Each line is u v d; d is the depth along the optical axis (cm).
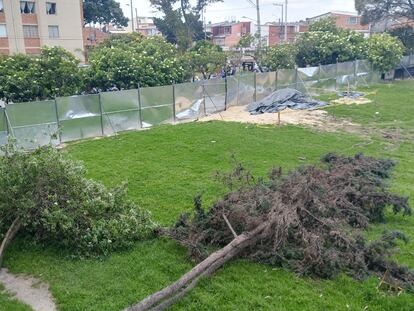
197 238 710
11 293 612
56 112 1577
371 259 663
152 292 607
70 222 698
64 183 764
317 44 3178
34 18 4162
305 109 2216
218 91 2162
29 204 709
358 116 2073
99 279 639
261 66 3133
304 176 830
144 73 2048
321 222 711
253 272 653
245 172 1032
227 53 3097
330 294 602
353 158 1116
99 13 5538
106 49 2119
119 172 1203
